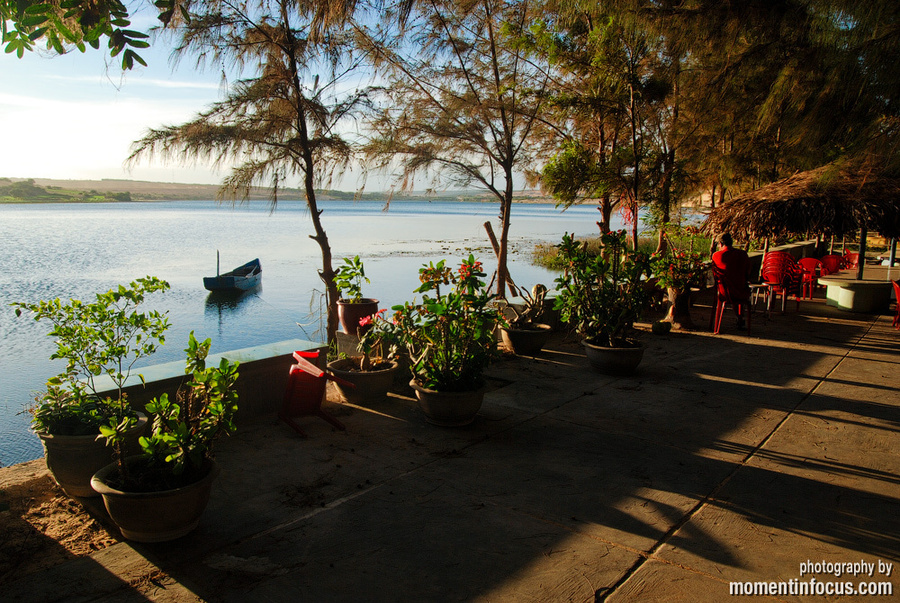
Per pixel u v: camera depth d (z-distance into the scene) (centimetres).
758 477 395
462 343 496
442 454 432
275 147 720
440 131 872
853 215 852
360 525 326
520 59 938
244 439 460
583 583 272
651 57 912
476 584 271
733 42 742
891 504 356
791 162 1250
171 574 278
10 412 987
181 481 306
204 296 2339
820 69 641
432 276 557
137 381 422
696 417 518
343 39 749
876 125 591
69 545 305
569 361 723
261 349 541
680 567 286
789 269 1073
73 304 376
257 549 301
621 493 369
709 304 1195
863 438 468
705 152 1047
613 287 676
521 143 974
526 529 323
